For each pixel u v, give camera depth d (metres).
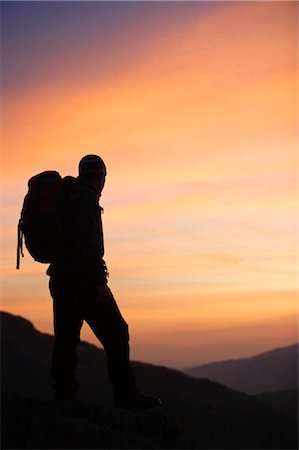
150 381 78.75
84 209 7.34
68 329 7.63
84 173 7.61
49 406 7.17
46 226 7.36
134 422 7.32
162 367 88.00
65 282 7.43
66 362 7.70
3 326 84.38
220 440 53.22
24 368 68.44
